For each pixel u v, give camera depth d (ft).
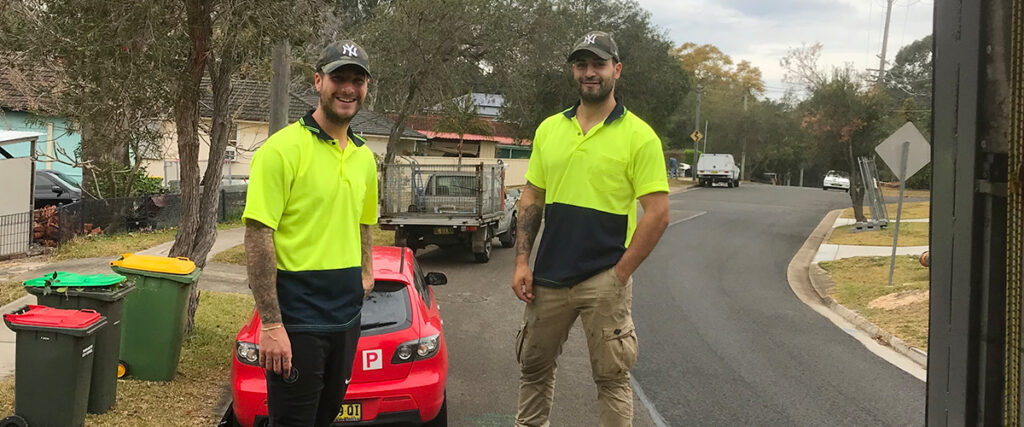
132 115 27.14
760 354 28.60
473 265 51.78
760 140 246.47
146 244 48.98
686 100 272.10
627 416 10.98
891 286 43.21
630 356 10.82
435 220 51.19
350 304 9.86
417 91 69.05
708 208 111.04
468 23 65.36
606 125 10.54
